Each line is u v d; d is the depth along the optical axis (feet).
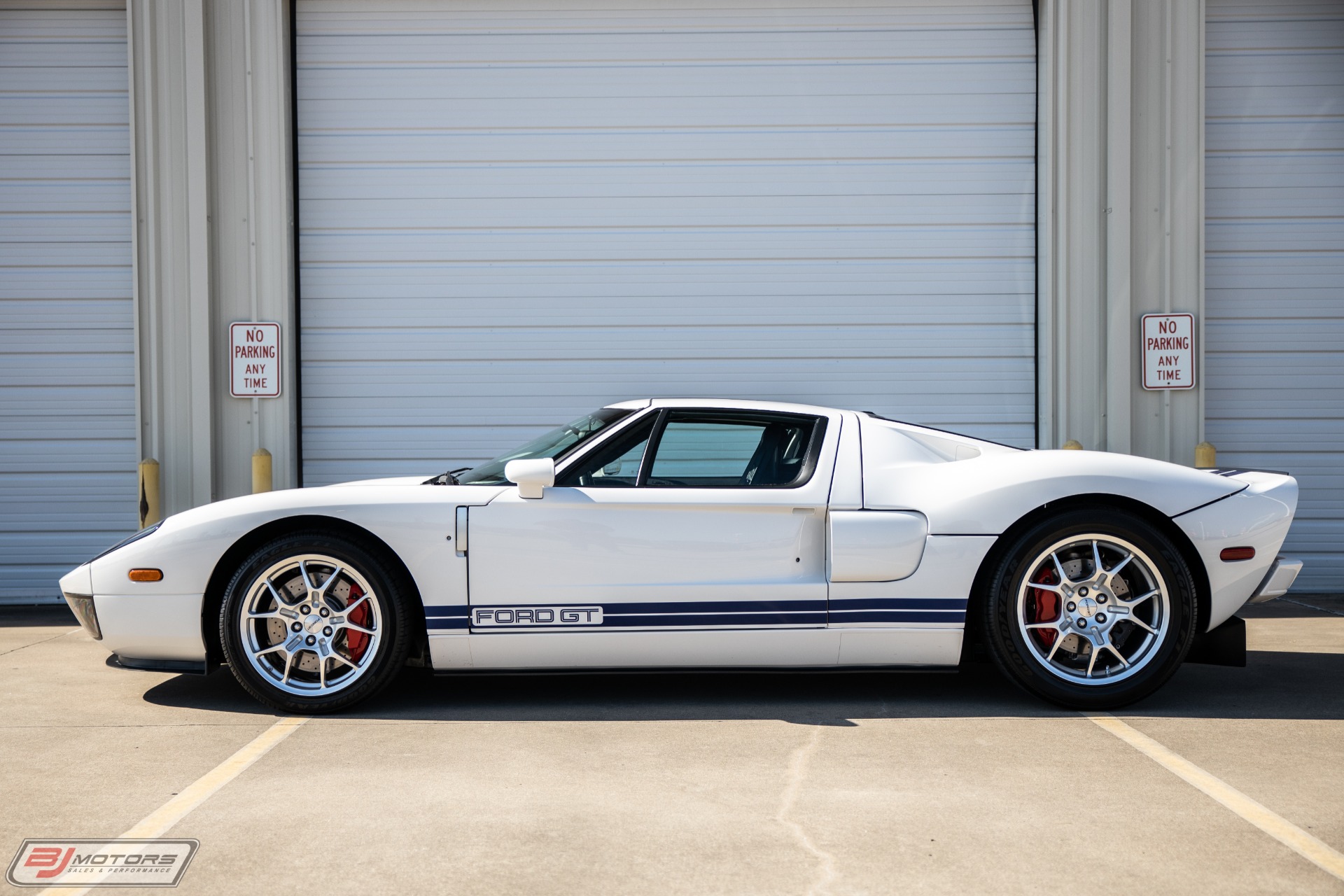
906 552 11.93
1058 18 21.65
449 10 22.13
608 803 8.73
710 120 22.29
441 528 11.83
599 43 22.22
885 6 22.30
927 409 22.30
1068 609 11.88
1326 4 22.31
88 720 11.57
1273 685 13.20
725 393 22.26
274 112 21.50
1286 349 22.35
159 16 21.13
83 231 22.08
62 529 22.12
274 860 7.55
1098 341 21.74
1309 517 22.31
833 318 22.26
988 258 22.29
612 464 12.31
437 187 22.13
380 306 22.13
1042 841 7.82
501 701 12.49
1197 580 12.12
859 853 7.61
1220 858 7.49
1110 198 21.66
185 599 11.85
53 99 22.08
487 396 22.16
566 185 22.22
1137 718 11.53
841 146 22.27
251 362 21.43
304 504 11.89
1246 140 22.43
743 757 10.07
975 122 22.30
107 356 22.11
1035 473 12.04
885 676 13.87
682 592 11.89
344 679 11.80
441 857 7.58
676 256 22.21
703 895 6.91
